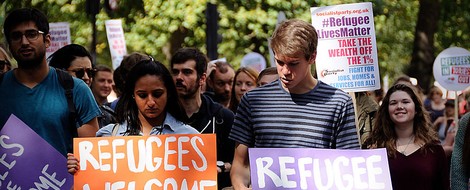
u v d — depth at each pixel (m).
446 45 27.94
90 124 6.45
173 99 6.33
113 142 6.25
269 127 6.18
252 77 9.68
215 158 6.25
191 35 25.62
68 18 25.45
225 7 23.78
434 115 17.06
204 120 7.68
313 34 5.96
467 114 6.77
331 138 6.14
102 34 26.11
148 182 6.26
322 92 6.16
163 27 24.11
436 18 25.56
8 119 6.29
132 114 6.35
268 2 23.42
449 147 10.54
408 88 7.96
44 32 6.36
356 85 7.96
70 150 6.44
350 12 7.95
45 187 6.32
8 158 6.30
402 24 28.92
